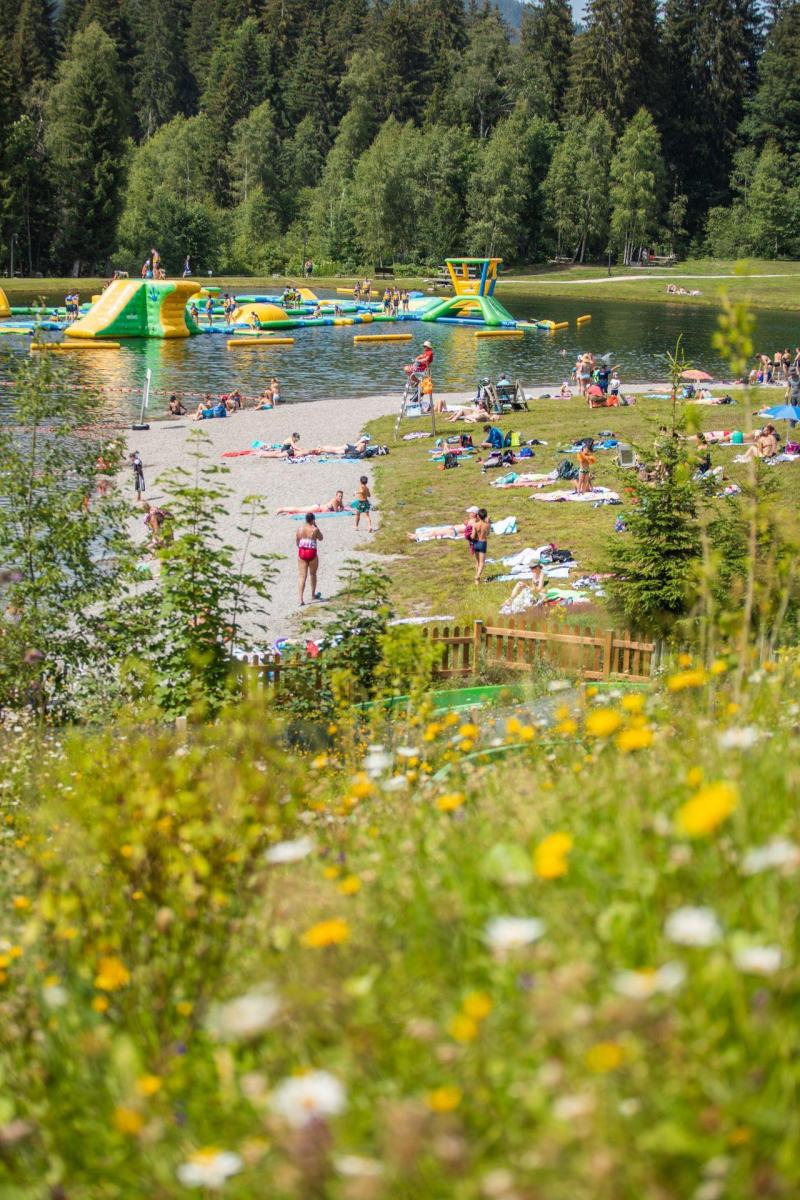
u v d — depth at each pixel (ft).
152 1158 11.04
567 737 28.12
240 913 16.99
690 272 539.29
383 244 538.47
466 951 12.42
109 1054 13.01
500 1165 9.20
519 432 175.42
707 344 314.35
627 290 483.10
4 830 30.86
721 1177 8.23
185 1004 14.05
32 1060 13.74
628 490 73.82
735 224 579.07
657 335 338.34
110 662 61.82
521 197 537.65
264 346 300.20
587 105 610.24
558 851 11.72
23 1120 12.37
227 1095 11.66
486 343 314.35
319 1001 11.94
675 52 640.58
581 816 15.33
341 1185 9.18
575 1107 8.61
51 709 59.98
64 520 65.51
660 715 25.93
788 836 12.59
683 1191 8.45
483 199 536.42
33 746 44.37
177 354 277.44
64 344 276.21
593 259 578.25
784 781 15.01
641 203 552.82
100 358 264.93
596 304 443.32
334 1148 9.52
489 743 31.42
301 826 21.89
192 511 61.57
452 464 152.76
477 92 640.58
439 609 92.73
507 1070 10.01
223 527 122.83
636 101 615.16
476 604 93.09
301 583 96.43
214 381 236.84
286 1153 9.58
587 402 206.59
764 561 35.99
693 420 30.73
